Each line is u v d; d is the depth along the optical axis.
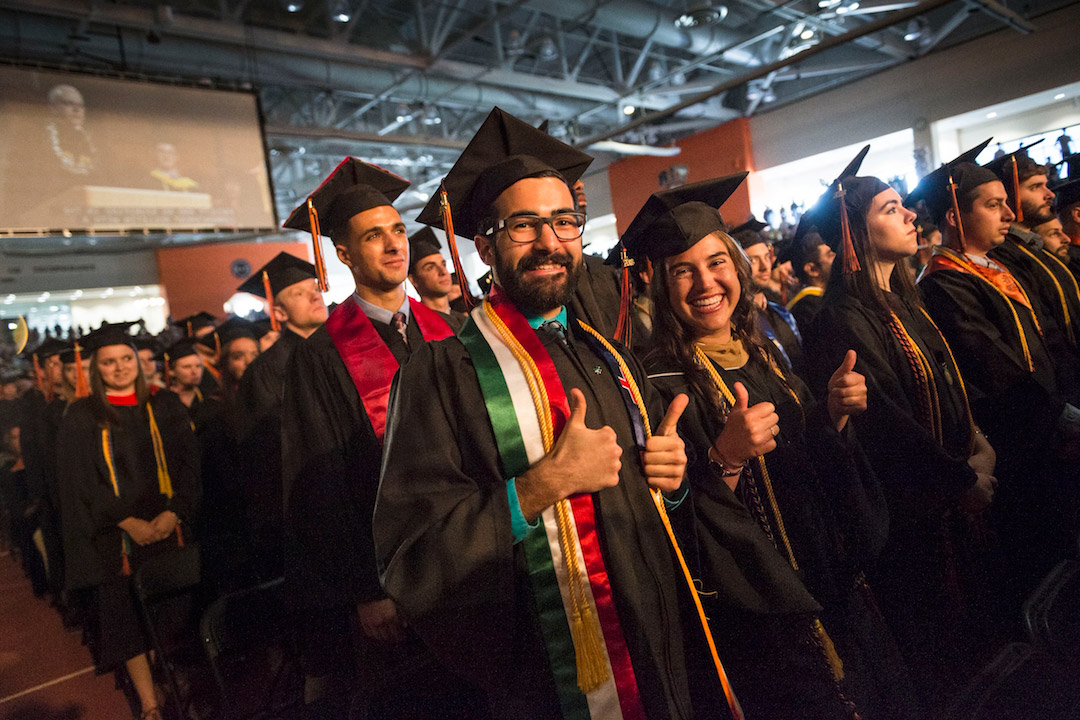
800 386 1.93
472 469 1.27
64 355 4.27
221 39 9.30
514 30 10.84
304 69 10.55
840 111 13.05
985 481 2.24
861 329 2.20
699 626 1.32
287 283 3.28
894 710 1.71
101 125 7.45
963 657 2.09
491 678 1.21
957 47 11.39
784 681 1.54
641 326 2.71
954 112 11.59
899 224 2.28
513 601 1.19
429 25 10.98
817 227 2.50
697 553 1.49
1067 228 4.27
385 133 13.88
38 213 7.06
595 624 1.22
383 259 2.35
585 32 11.96
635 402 1.39
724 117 14.20
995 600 2.27
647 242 1.86
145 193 7.69
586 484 1.17
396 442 1.28
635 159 15.96
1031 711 1.78
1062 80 10.34
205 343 4.96
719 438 1.54
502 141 1.54
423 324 2.46
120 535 3.31
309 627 2.36
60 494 3.31
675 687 1.27
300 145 13.56
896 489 2.05
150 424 3.51
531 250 1.29
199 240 17.97
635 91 12.50
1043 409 2.57
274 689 2.48
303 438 2.24
